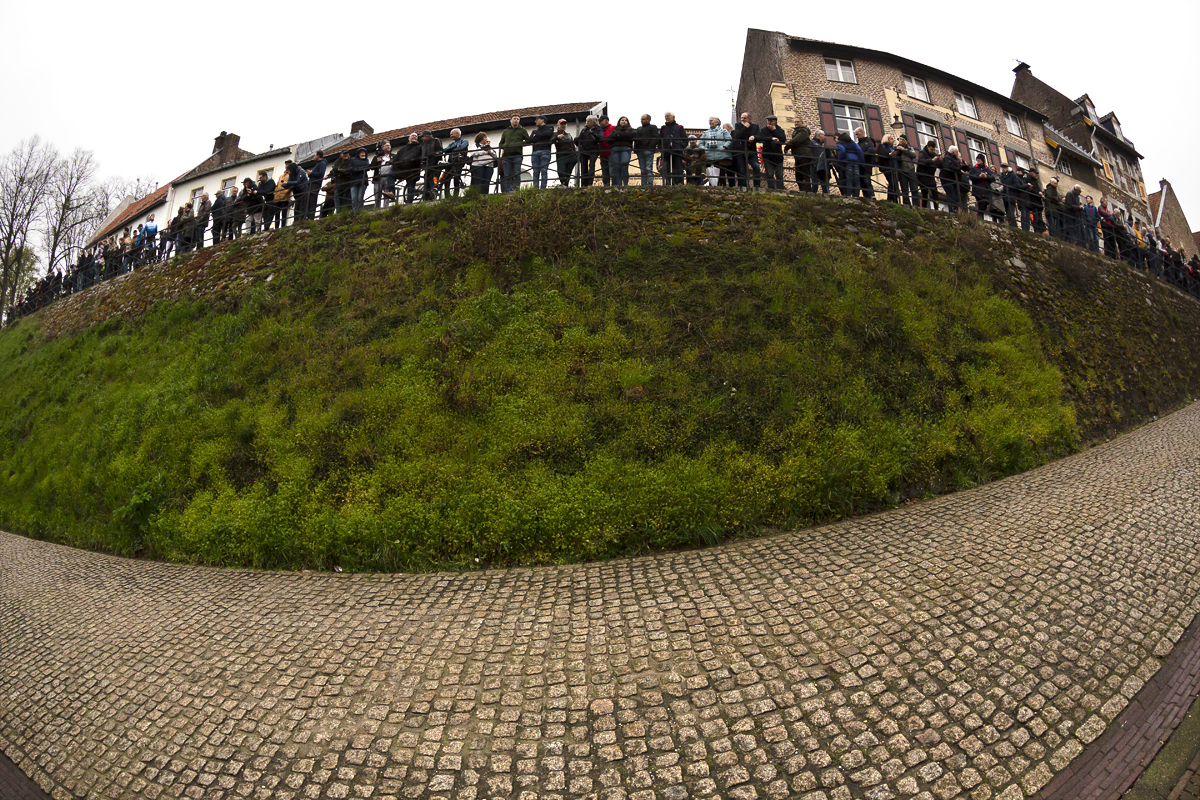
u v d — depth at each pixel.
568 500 5.48
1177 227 31.28
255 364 8.35
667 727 2.99
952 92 19.67
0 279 27.42
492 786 2.73
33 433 10.45
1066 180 22.81
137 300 12.29
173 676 4.00
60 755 3.43
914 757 2.73
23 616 5.56
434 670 3.66
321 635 4.29
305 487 6.32
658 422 6.11
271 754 3.11
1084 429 8.22
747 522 5.50
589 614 4.18
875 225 9.51
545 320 7.43
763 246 8.42
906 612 3.82
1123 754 2.78
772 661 3.43
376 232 10.02
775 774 2.68
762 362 6.77
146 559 6.91
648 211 8.96
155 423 8.12
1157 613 3.77
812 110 17.30
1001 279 9.62
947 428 6.75
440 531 5.55
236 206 12.59
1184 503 5.47
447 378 6.97
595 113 18.11
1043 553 4.54
